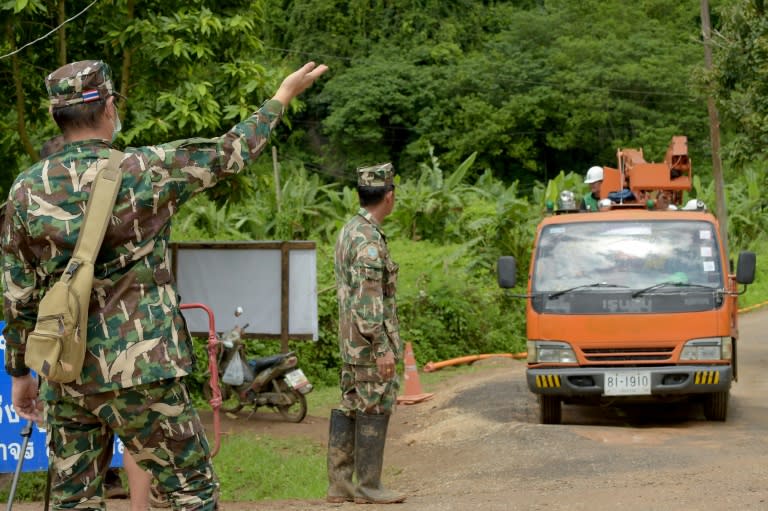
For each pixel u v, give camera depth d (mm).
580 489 7379
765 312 28047
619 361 10711
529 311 11055
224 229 25578
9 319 3865
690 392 10594
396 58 55281
